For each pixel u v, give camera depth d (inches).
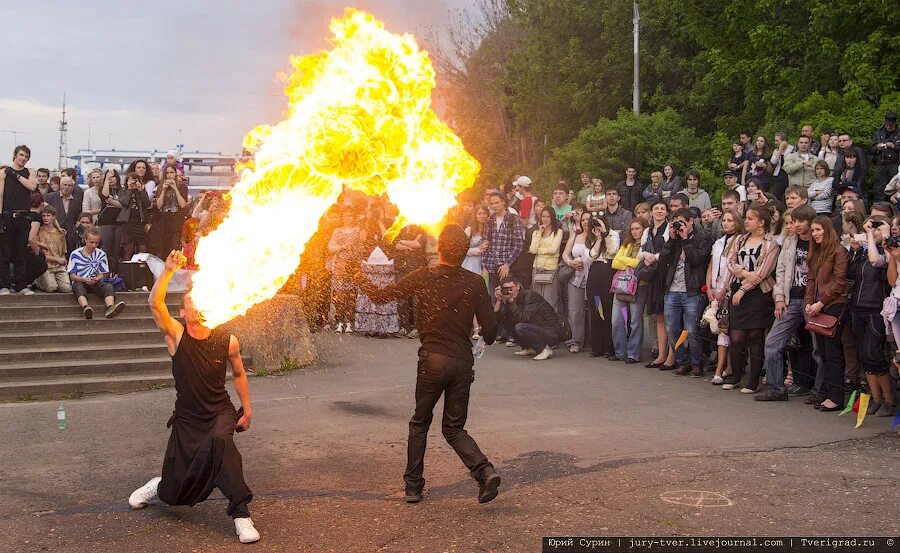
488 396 377.1
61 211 573.9
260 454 284.8
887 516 219.0
